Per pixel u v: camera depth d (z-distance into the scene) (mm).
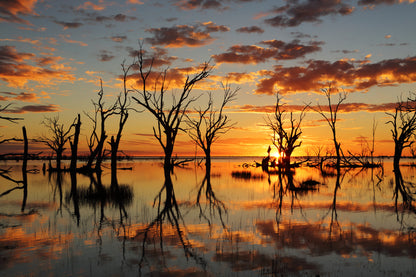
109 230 10125
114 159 34625
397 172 39031
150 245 8445
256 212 13031
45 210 13797
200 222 11211
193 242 8695
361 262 7055
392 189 21031
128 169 49906
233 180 28625
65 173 40469
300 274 6418
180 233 9703
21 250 8062
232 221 11328
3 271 6652
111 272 6586
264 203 15352
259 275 6371
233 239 8969
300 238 9000
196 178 31281
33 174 38750
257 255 7570
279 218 11797
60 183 26484
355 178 30594
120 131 36688
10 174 38125
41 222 11336
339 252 7738
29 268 6828
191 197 17609
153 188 22188
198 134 48312
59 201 16359
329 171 43938
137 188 22203
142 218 11969
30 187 23547
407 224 10680
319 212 12922
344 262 7059
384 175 35125
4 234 9617
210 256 7531
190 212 13141
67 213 13078
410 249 7926
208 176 33812
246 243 8562
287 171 42875
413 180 28422
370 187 22188
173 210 13625
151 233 9719
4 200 16766
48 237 9297
